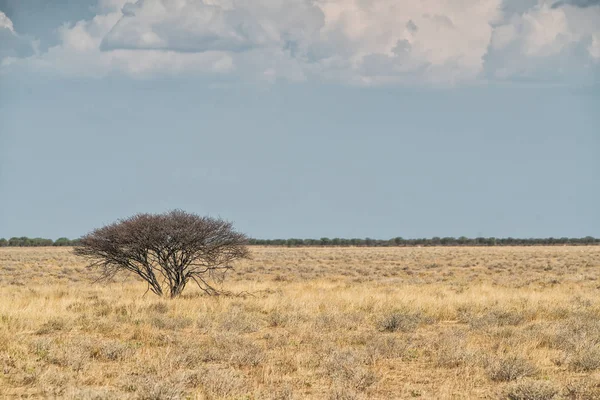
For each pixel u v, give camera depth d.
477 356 41.12
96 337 51.12
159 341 48.88
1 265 184.88
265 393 33.38
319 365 40.00
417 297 74.38
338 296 76.38
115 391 33.03
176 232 77.56
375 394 33.97
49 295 84.00
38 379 35.34
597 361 39.38
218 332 51.06
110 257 78.31
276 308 66.88
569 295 79.31
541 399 31.98
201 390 33.78
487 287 91.56
